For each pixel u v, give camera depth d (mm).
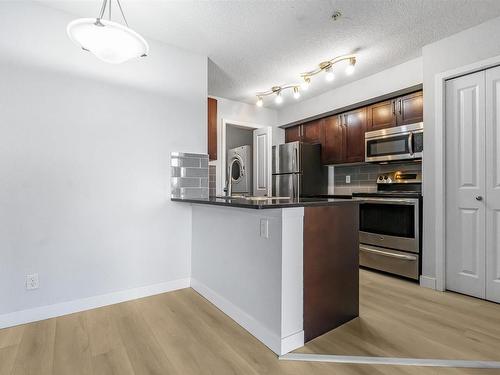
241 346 1626
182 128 2582
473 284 2318
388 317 1973
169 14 2084
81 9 2012
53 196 1984
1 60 1816
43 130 1947
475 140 2309
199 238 2479
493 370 1387
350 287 1944
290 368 1418
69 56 2047
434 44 2535
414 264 2676
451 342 1641
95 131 2148
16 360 1477
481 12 2092
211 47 2602
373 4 2004
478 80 2289
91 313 2043
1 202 1813
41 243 1943
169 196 2498
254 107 4555
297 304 1627
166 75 2500
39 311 1934
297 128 4641
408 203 2729
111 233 2217
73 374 1373
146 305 2191
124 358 1501
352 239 1976
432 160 2545
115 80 2238
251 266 1800
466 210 2363
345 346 1614
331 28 2309
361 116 3621
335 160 3986
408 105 3094
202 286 2410
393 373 1368
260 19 2168
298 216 1644
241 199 2359
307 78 3215
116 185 2238
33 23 1920
